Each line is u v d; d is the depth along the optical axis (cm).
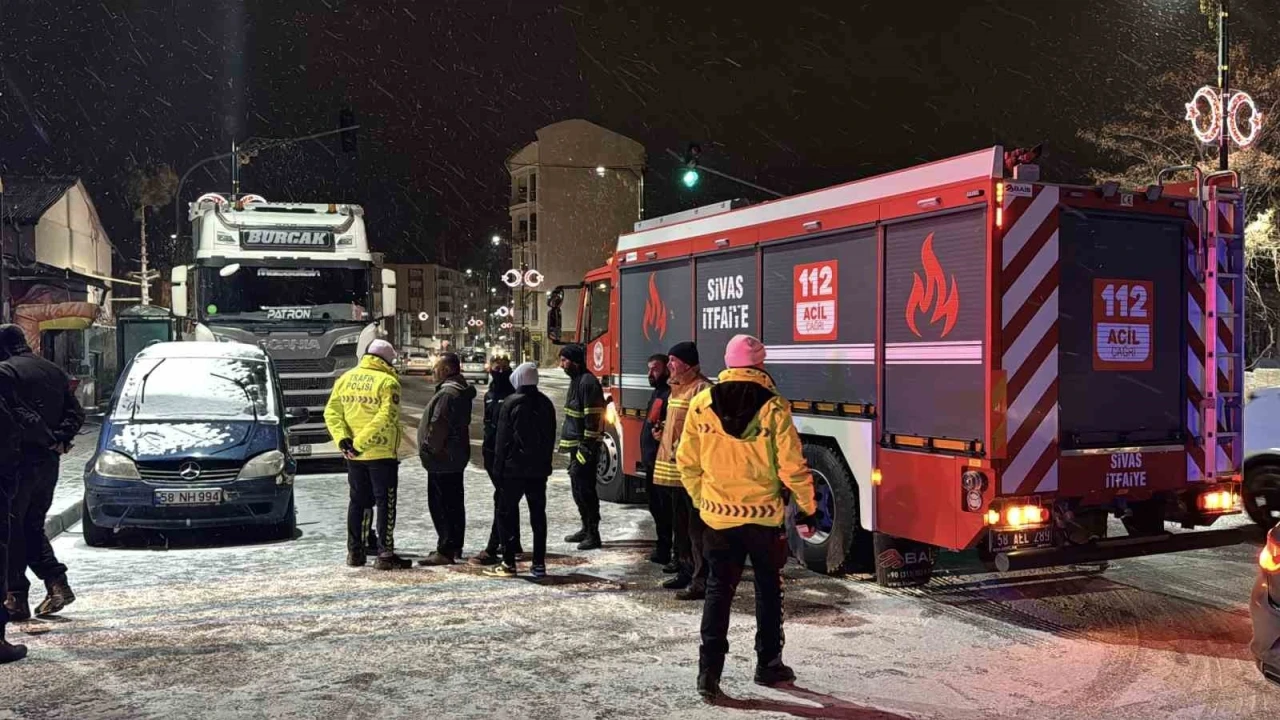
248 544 945
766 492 507
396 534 993
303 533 1007
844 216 760
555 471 1488
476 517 1098
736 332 901
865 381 743
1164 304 704
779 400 508
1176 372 709
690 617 662
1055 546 651
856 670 546
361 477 830
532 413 779
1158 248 703
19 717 475
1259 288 2923
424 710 483
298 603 704
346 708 487
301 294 1525
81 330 2339
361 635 620
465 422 848
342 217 1570
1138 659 564
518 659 568
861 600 707
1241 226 730
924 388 687
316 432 1501
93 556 883
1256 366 1393
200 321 1493
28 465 633
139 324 2267
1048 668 548
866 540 773
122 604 702
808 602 702
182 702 496
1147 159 2831
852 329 757
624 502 1170
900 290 709
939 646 591
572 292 7100
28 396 647
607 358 1185
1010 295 637
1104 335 678
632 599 713
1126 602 695
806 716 474
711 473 511
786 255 833
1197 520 716
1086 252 674
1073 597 709
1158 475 693
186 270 1558
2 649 562
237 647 593
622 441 1125
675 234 1000
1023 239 641
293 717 474
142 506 891
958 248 660
